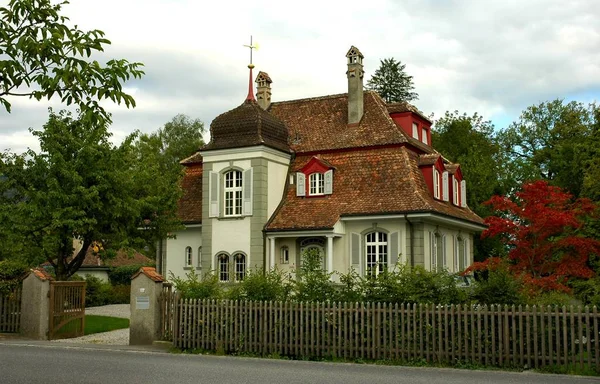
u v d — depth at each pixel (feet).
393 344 49.52
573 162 138.31
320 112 111.45
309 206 98.94
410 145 100.63
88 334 73.36
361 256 95.20
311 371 43.98
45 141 82.38
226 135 102.32
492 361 46.19
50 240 83.05
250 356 52.95
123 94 24.56
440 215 93.71
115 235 86.38
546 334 45.39
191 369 44.42
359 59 107.45
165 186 93.76
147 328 59.82
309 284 54.85
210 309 55.83
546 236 79.61
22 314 67.41
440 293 49.90
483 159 149.79
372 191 96.32
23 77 24.25
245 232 99.25
